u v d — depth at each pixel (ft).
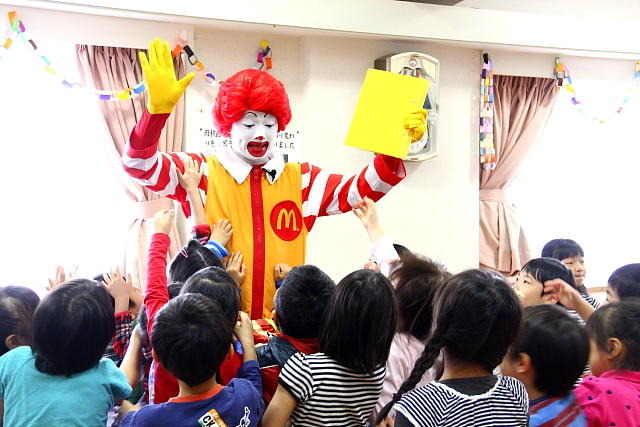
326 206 7.88
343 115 12.66
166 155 7.45
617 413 5.00
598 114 15.08
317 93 12.45
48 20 10.63
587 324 5.65
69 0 10.09
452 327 4.58
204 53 11.86
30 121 11.37
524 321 4.98
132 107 11.28
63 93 11.45
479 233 14.15
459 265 13.75
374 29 12.05
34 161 11.42
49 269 11.44
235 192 7.46
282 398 4.97
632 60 15.10
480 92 13.66
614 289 7.23
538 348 4.85
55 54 11.03
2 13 10.33
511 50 13.78
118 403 6.34
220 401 4.61
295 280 5.46
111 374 5.25
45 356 4.96
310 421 4.99
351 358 4.96
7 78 11.13
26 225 11.35
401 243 13.30
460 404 4.36
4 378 5.06
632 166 15.96
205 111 11.81
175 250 11.62
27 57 10.80
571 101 14.55
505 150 14.15
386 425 5.67
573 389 5.24
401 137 7.11
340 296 4.98
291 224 7.64
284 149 12.49
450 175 13.64
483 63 13.55
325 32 12.00
